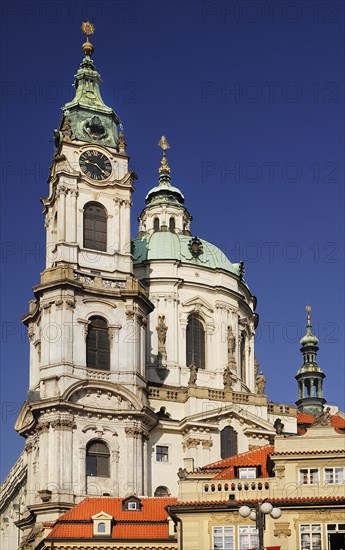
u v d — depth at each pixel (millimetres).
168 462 112062
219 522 73938
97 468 105438
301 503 72500
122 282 114312
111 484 105125
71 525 84812
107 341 111375
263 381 125688
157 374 122562
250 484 75188
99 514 84562
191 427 112812
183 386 122688
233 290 131625
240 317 132875
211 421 114188
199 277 129750
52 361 107750
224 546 73312
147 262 128125
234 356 128125
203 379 125000
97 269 114125
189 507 74250
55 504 100250
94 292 111625
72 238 113688
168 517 84438
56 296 109875
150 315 126062
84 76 126000
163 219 142000
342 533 71750
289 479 74812
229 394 117562
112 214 117312
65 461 103188
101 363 110188
